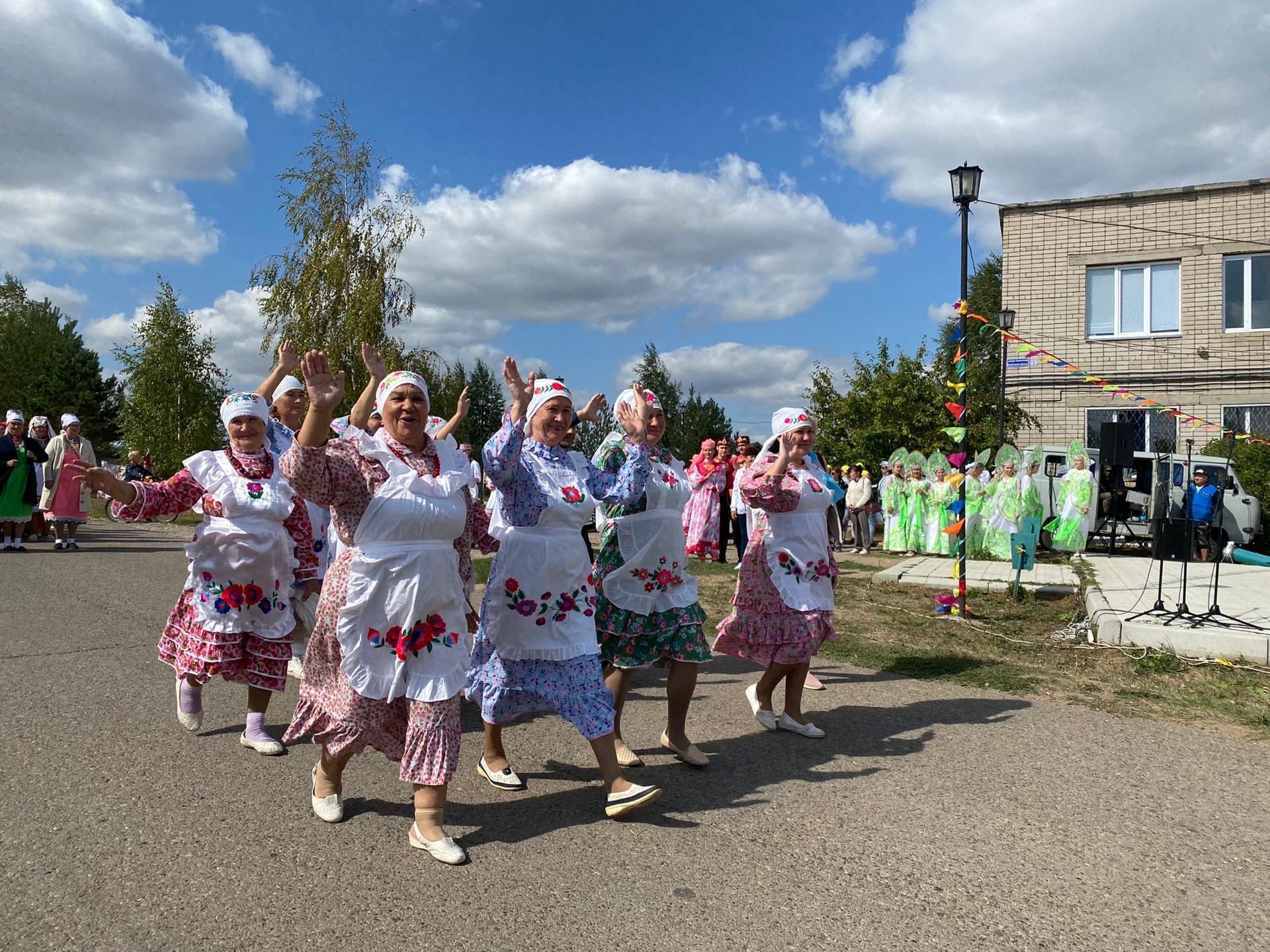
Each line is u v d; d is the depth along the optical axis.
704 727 4.77
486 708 3.68
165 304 23.48
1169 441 17.36
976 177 8.30
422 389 3.26
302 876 2.88
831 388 22.92
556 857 3.09
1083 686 5.63
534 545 3.57
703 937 2.57
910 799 3.71
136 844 3.08
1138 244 17.58
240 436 4.27
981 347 19.94
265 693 4.16
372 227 18.97
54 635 6.31
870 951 2.52
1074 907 2.80
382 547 3.06
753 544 4.71
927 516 14.41
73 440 12.46
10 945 2.40
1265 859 3.18
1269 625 6.62
